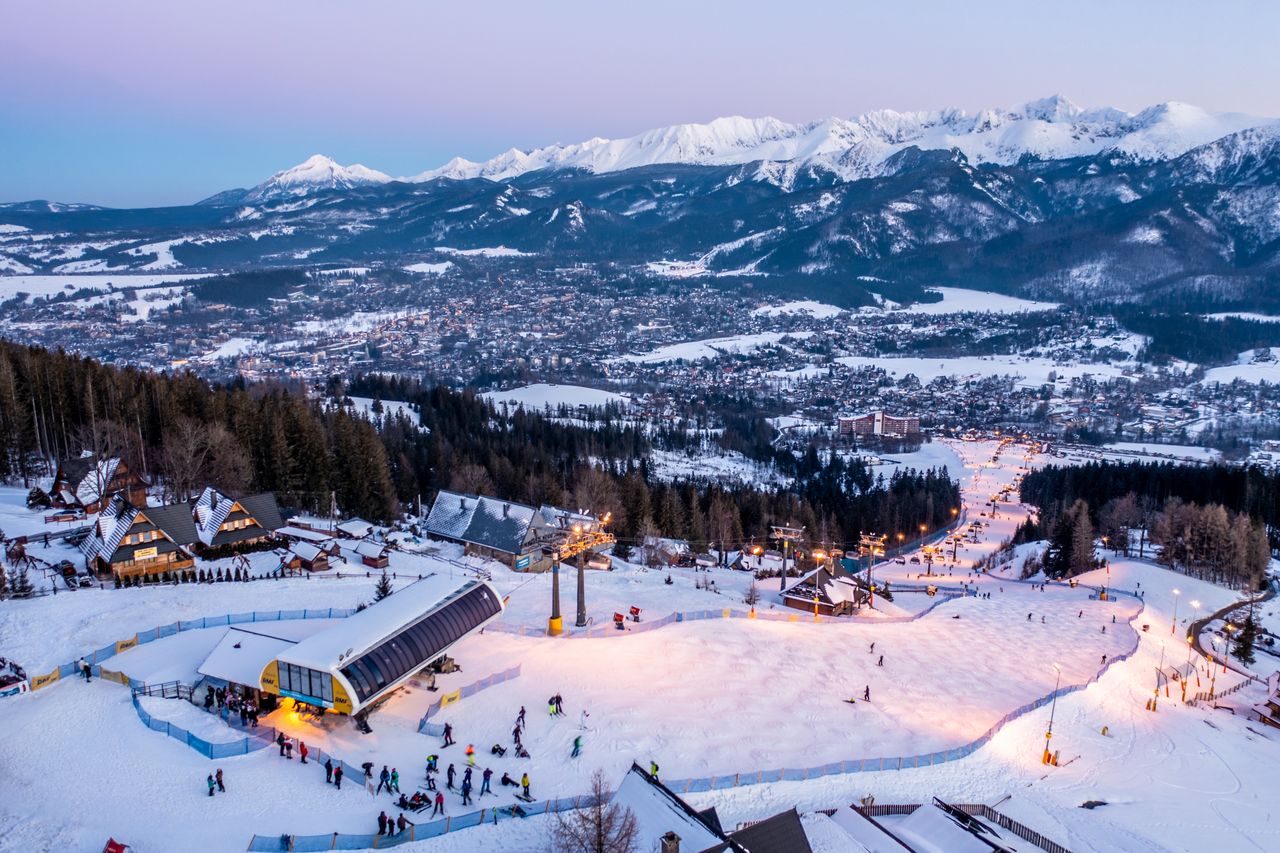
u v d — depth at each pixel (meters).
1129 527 177.75
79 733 53.25
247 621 72.94
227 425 133.25
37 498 103.94
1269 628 123.44
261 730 54.31
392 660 58.69
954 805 55.78
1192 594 132.75
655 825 42.94
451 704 61.25
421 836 45.22
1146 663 95.25
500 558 109.62
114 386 136.25
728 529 150.25
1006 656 90.12
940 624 100.94
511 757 54.62
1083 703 78.69
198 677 60.78
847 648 85.06
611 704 63.91
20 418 118.19
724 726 62.69
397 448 166.00
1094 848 53.41
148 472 125.81
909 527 187.25
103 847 42.62
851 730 65.00
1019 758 65.25
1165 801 62.69
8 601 73.06
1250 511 170.75
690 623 85.25
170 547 87.19
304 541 98.81
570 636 77.25
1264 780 69.38
